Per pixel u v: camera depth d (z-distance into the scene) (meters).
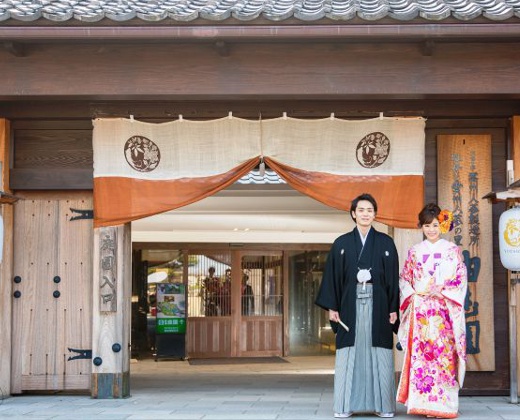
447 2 7.10
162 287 16.11
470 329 7.91
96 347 7.82
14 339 8.18
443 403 6.23
